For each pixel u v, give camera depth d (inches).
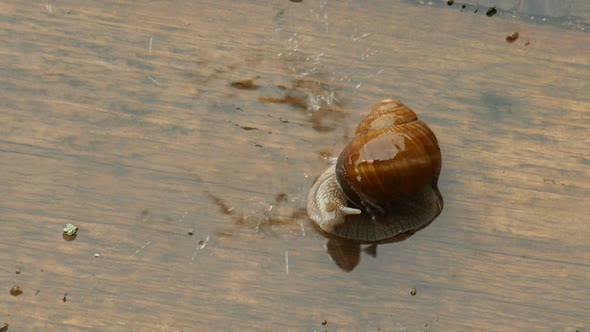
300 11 32.2
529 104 31.5
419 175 30.2
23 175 30.5
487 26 32.2
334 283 29.9
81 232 30.1
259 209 30.4
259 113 31.3
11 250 29.9
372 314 29.7
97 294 29.7
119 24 32.1
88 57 31.7
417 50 32.0
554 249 30.2
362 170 30.2
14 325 29.4
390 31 32.2
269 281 29.9
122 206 30.4
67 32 32.0
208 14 32.2
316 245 30.2
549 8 32.2
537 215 30.5
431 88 31.6
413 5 32.3
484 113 31.4
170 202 30.5
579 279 30.0
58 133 31.0
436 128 31.2
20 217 30.2
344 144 31.1
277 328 29.5
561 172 30.9
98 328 29.4
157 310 29.6
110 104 31.3
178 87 31.5
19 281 29.7
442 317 29.7
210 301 29.7
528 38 32.1
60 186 30.5
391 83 31.6
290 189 30.6
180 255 30.0
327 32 32.1
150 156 30.8
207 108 31.3
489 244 30.2
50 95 31.3
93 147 30.9
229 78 31.6
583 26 32.2
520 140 31.1
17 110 31.1
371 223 30.4
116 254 30.0
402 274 30.0
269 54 31.9
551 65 31.9
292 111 31.3
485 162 30.9
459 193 30.7
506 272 30.0
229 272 29.9
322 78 31.6
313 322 29.6
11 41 31.8
